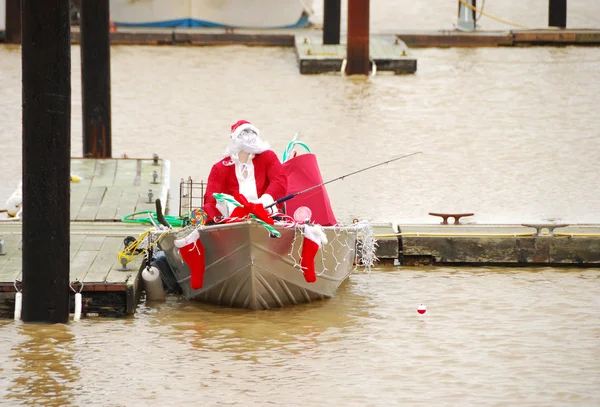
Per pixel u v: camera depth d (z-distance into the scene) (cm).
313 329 4706
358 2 11856
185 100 10606
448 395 3919
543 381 4062
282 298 5031
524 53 13112
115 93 10838
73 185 6862
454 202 7238
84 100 7775
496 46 13575
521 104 10494
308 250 4841
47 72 4550
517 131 9450
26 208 4650
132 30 13862
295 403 3838
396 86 11362
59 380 4053
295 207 5250
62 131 4609
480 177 7950
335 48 12750
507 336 4606
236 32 13862
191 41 13575
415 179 7875
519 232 5941
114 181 6981
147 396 3903
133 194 6669
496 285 5444
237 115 10025
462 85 11369
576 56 12888
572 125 9669
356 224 5234
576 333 4650
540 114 10088
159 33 13562
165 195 6762
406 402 3853
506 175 8012
